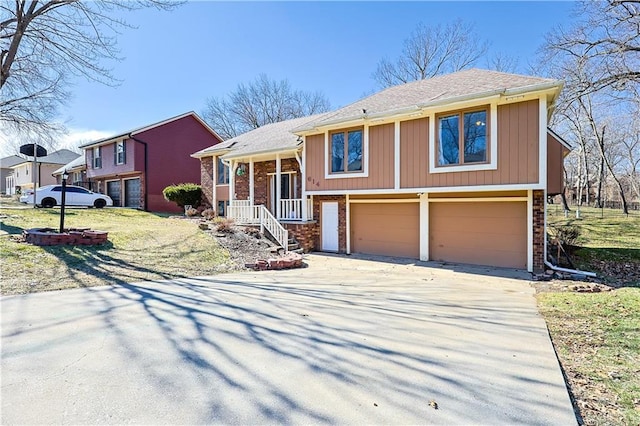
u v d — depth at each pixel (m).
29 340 4.11
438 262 11.39
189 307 5.62
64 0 11.88
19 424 2.51
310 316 5.31
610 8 13.19
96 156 25.92
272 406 2.80
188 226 14.08
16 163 44.12
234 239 12.24
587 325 4.93
